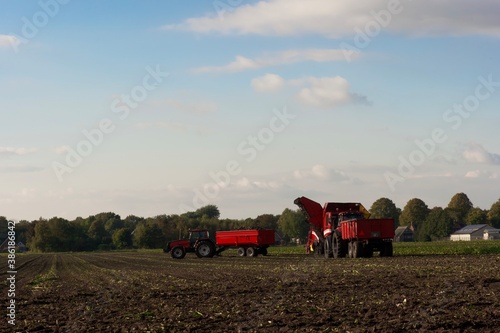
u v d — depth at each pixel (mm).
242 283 24391
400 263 31953
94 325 15062
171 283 25984
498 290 18344
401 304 15992
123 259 58969
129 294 22062
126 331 13953
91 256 74000
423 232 143000
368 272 26641
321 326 13625
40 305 19734
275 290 21031
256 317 15312
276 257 49031
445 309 15047
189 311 16766
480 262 30859
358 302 16969
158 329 14031
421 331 12516
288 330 13266
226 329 13852
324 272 27703
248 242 54688
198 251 54750
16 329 14836
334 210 45250
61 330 14492
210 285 24125
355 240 39344
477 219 163375
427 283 20797
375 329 12859
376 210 153000
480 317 13789
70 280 31172
